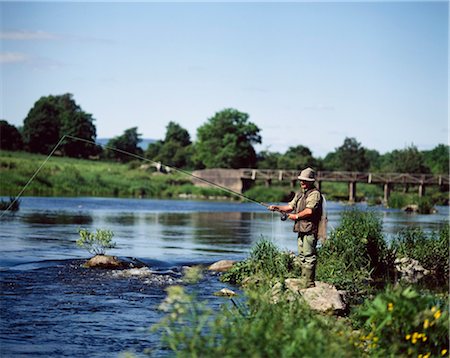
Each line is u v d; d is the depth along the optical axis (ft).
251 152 377.91
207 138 385.70
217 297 39.06
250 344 19.95
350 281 43.01
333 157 425.69
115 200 177.17
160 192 236.02
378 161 469.16
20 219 94.89
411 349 22.43
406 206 160.35
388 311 23.09
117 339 29.50
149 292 40.60
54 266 49.29
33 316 33.65
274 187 245.86
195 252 62.39
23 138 397.39
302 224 38.11
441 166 356.38
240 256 60.03
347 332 24.23
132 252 60.59
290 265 46.11
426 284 46.62
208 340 21.04
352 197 225.76
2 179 209.36
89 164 293.84
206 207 159.74
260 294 26.11
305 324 23.27
